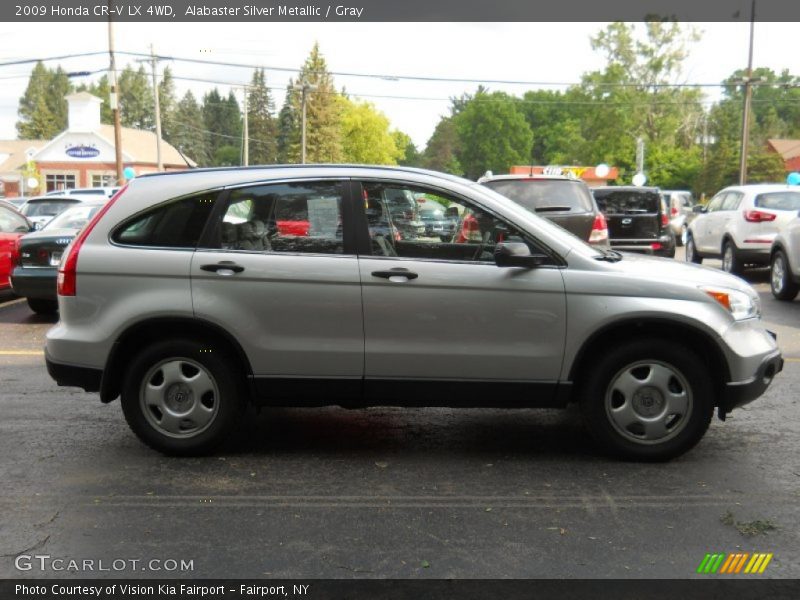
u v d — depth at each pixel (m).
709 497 4.40
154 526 4.02
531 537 3.89
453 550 3.75
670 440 4.87
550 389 4.83
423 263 4.79
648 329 4.87
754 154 63.56
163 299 4.80
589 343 4.77
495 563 3.62
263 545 3.80
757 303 5.10
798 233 11.66
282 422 5.88
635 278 4.77
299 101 89.56
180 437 4.98
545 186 10.79
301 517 4.14
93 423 5.83
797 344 8.95
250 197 4.91
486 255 4.83
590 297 4.74
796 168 69.38
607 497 4.40
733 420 5.92
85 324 4.90
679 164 65.06
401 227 4.86
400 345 4.79
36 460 5.01
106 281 4.86
